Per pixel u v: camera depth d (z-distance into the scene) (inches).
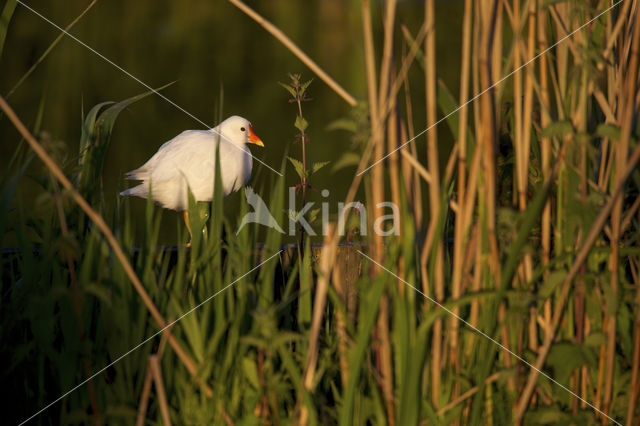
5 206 131.2
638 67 118.0
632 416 118.0
